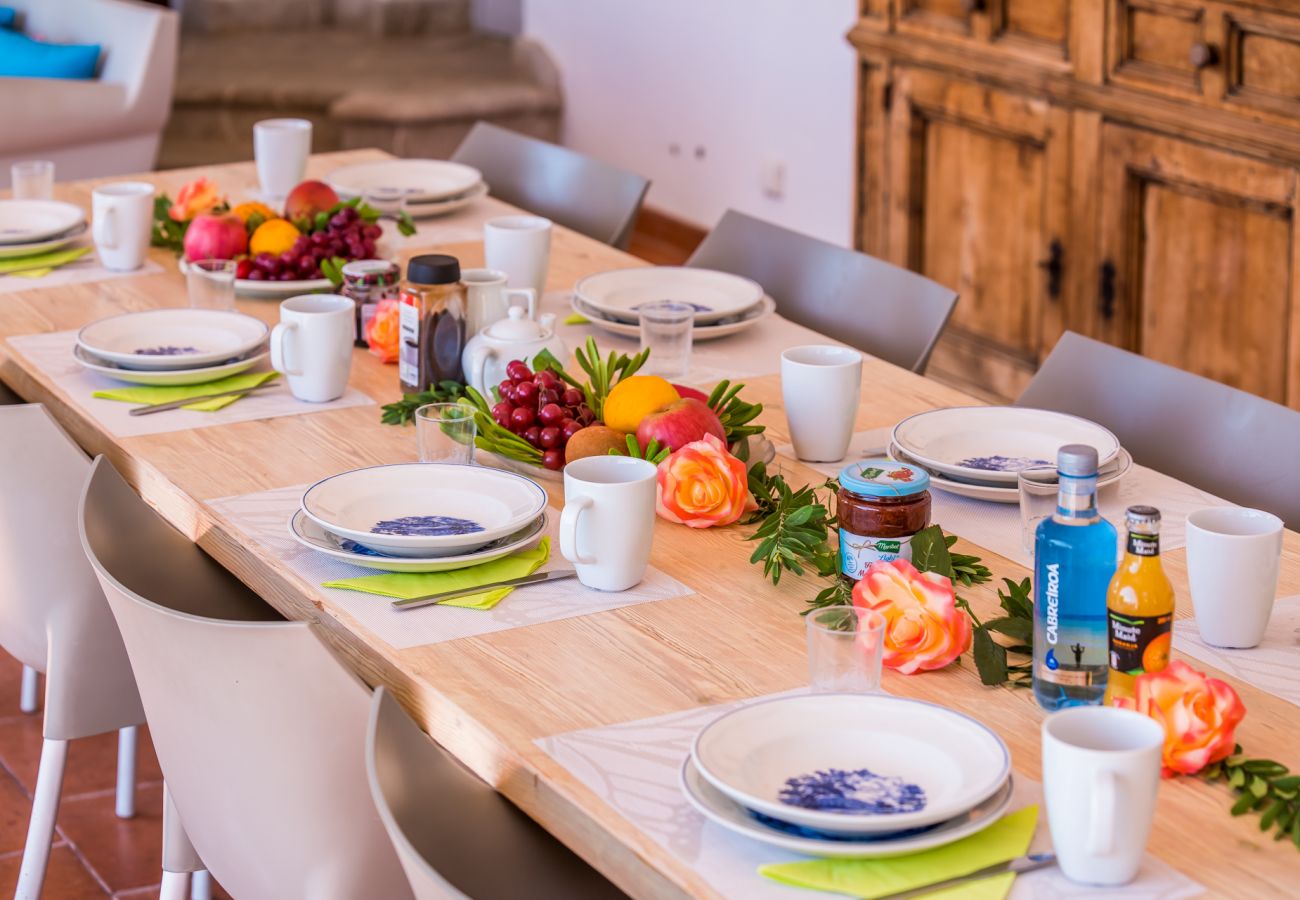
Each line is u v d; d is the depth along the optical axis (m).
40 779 2.12
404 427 2.05
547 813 1.26
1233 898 1.10
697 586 1.60
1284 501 1.97
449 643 1.48
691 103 5.45
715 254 2.93
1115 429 2.16
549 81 6.18
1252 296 3.30
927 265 4.20
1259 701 1.37
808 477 1.87
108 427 2.04
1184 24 3.31
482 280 2.19
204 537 1.80
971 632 1.46
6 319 2.47
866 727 1.26
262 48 6.72
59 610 2.03
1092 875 1.11
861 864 1.13
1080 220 3.67
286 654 1.39
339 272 2.46
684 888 1.11
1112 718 1.12
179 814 1.73
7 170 4.72
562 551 1.56
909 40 4.04
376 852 1.50
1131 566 1.31
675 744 1.30
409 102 5.88
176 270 2.75
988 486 1.83
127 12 4.90
